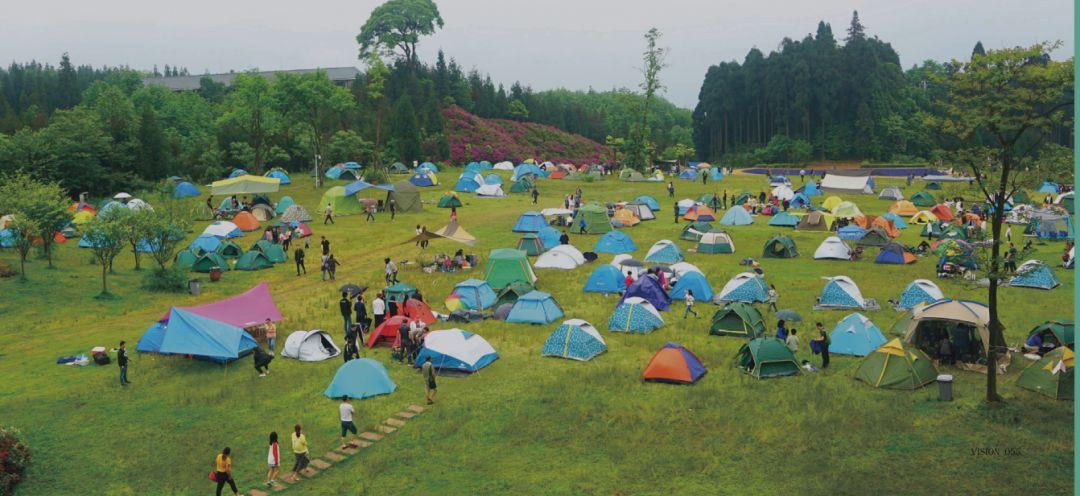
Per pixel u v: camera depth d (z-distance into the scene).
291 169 98.25
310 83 80.06
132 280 43.25
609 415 23.44
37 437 22.92
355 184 67.25
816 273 43.75
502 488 19.30
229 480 19.19
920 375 24.78
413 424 23.28
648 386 25.80
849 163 144.88
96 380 27.70
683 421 22.84
